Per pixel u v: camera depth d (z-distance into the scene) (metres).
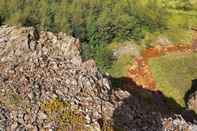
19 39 28.77
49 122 22.62
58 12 70.38
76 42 30.56
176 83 48.19
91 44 59.78
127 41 61.38
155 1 78.25
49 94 24.42
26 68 26.34
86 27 67.44
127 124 24.56
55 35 30.69
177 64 53.72
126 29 66.12
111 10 72.00
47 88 24.92
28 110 23.00
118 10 72.31
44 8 70.31
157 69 52.41
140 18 70.62
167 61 54.91
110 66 54.16
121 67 54.09
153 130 25.06
